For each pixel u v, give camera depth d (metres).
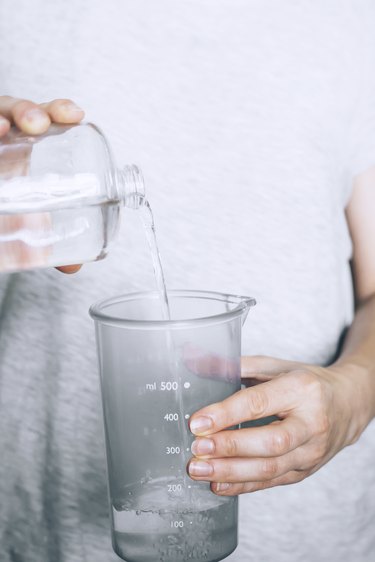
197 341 0.60
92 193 0.65
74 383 0.90
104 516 0.92
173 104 0.89
